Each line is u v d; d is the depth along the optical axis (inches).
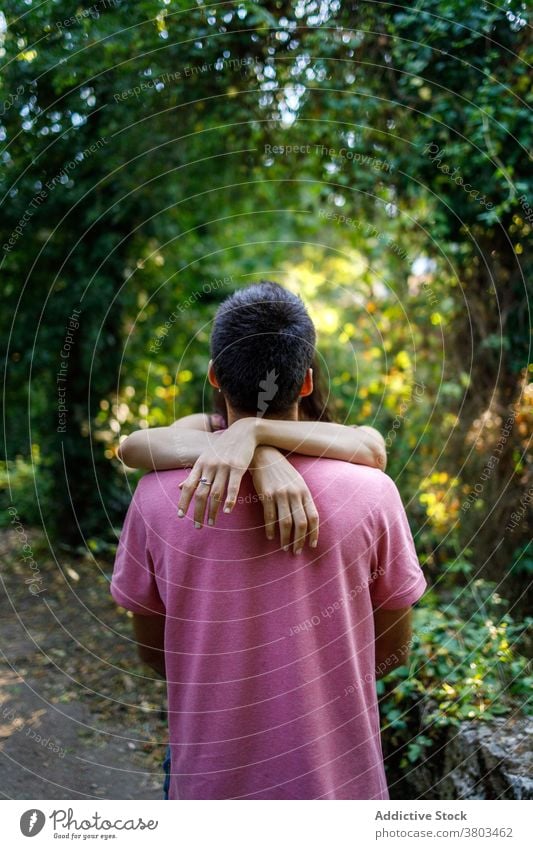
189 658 41.8
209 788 40.8
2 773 86.0
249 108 117.9
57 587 147.9
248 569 40.8
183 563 41.5
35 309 162.6
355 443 45.6
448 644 89.1
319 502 41.2
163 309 189.8
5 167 135.5
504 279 107.4
